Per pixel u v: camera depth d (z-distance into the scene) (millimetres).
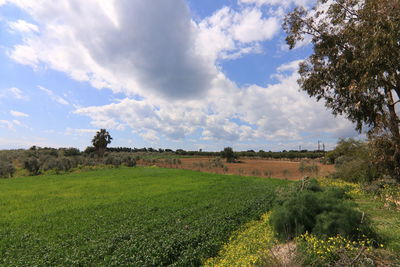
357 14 10445
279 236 6918
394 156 11836
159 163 50094
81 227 8992
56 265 6004
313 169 27797
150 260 5895
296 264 4719
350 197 12289
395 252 5090
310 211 6820
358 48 10594
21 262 6086
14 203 13508
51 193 16750
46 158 38562
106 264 5902
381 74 9031
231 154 51719
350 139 24297
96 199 14484
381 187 13297
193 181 23188
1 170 27406
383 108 11922
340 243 5418
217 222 8977
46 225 9445
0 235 8266
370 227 6328
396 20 7871
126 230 8414
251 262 5371
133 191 17312
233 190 17391
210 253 6543
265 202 12508
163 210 11445
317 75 14125
